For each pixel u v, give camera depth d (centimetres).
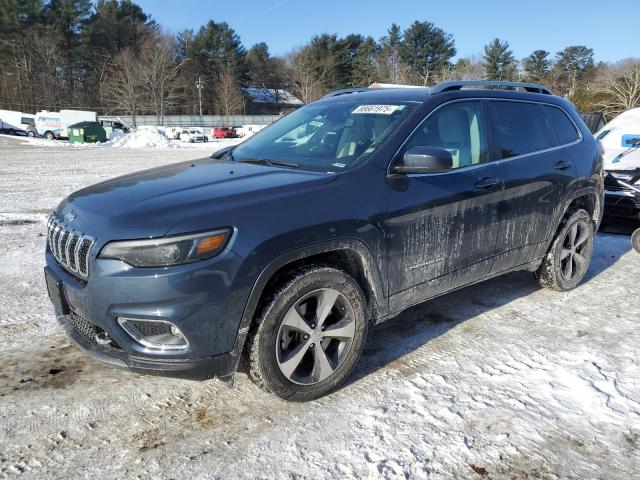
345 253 313
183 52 8494
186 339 258
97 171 1557
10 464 251
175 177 333
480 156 383
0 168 1628
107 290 257
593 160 477
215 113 8106
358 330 312
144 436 273
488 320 418
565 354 362
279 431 277
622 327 407
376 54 7912
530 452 262
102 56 7544
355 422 284
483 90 405
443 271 359
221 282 259
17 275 524
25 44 6956
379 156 328
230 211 270
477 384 322
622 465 254
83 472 247
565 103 480
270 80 9094
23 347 366
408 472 246
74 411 293
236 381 327
